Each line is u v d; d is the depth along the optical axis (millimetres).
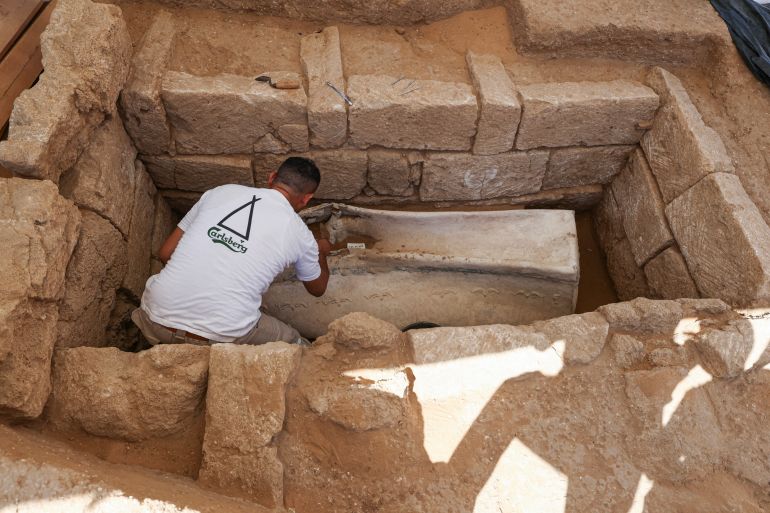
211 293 2393
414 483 2061
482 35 3350
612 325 2402
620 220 3564
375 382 2156
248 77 3018
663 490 2158
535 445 2164
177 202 3545
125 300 2971
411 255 3127
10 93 2688
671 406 2270
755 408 2336
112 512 1629
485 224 3293
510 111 3051
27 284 1955
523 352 2271
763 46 3262
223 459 1986
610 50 3311
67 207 2268
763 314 2523
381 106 2977
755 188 2934
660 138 3207
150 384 2076
